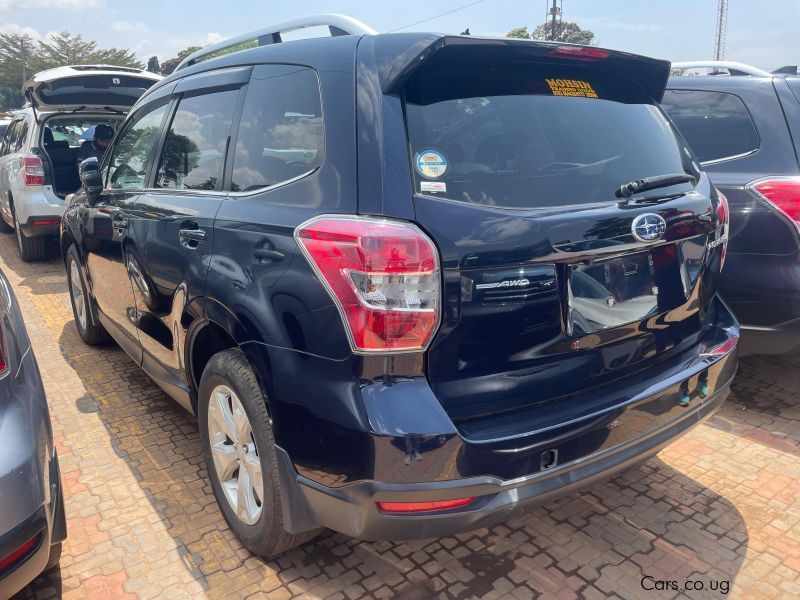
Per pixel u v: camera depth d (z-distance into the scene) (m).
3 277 2.56
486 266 1.90
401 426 1.80
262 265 2.14
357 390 1.86
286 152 2.27
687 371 2.36
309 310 1.95
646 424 2.22
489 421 1.96
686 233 2.36
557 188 2.13
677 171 2.56
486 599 2.30
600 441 2.08
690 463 3.19
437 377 1.90
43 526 1.91
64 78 6.94
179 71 3.36
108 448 3.32
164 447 3.32
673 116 4.03
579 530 2.68
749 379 4.11
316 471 1.98
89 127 7.89
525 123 2.21
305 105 2.25
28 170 6.89
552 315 2.03
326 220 1.95
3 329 2.03
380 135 1.95
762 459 3.22
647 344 2.34
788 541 2.61
